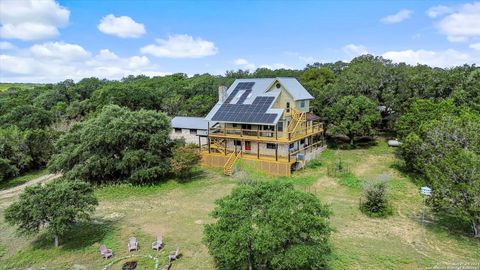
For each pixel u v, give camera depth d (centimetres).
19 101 6281
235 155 3309
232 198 1401
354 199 2409
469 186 1606
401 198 2405
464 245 1680
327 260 1416
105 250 1667
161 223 2091
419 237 1791
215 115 3522
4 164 3062
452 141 2052
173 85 7356
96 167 2847
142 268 1548
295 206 1277
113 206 2431
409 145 2694
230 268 1435
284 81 3647
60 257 1675
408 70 4347
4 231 2034
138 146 3008
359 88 4259
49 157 3672
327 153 3809
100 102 5684
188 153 2978
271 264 1271
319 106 4247
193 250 1717
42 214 1673
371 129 3850
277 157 3155
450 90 3691
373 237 1800
